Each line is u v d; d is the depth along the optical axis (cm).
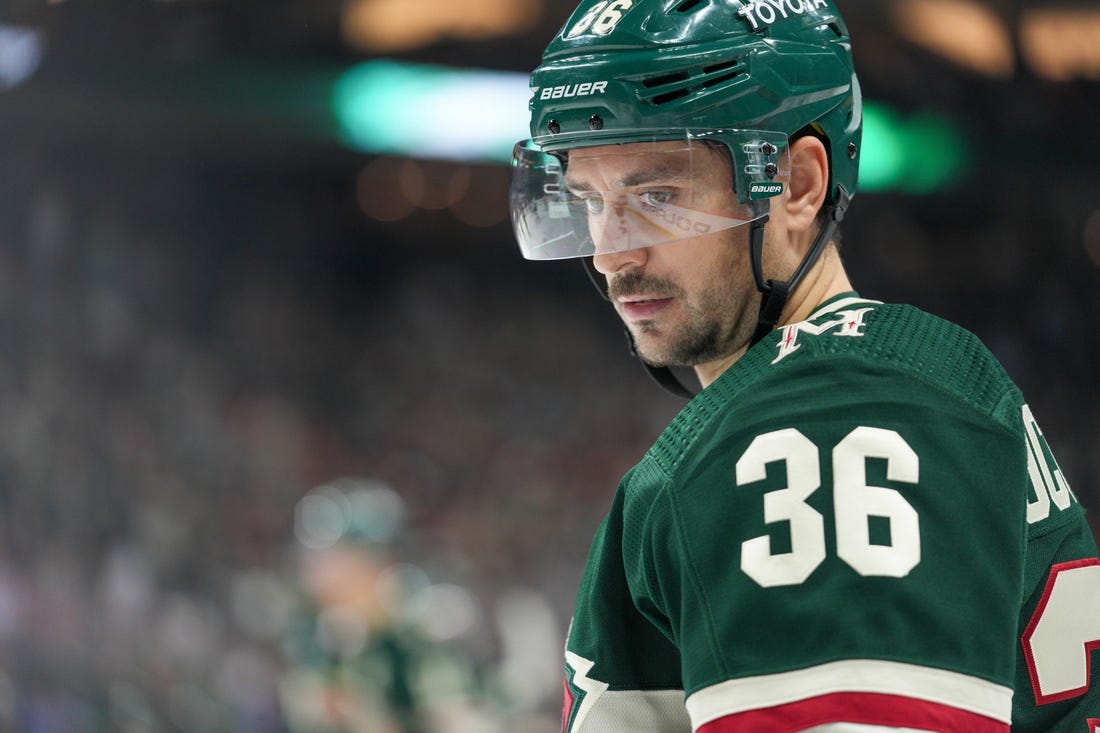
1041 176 2880
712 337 235
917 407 196
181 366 2719
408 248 3544
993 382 212
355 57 2689
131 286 2745
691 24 229
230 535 2130
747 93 227
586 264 283
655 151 229
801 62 234
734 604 183
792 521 184
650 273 234
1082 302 2986
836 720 171
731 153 227
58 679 1739
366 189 3381
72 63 2462
